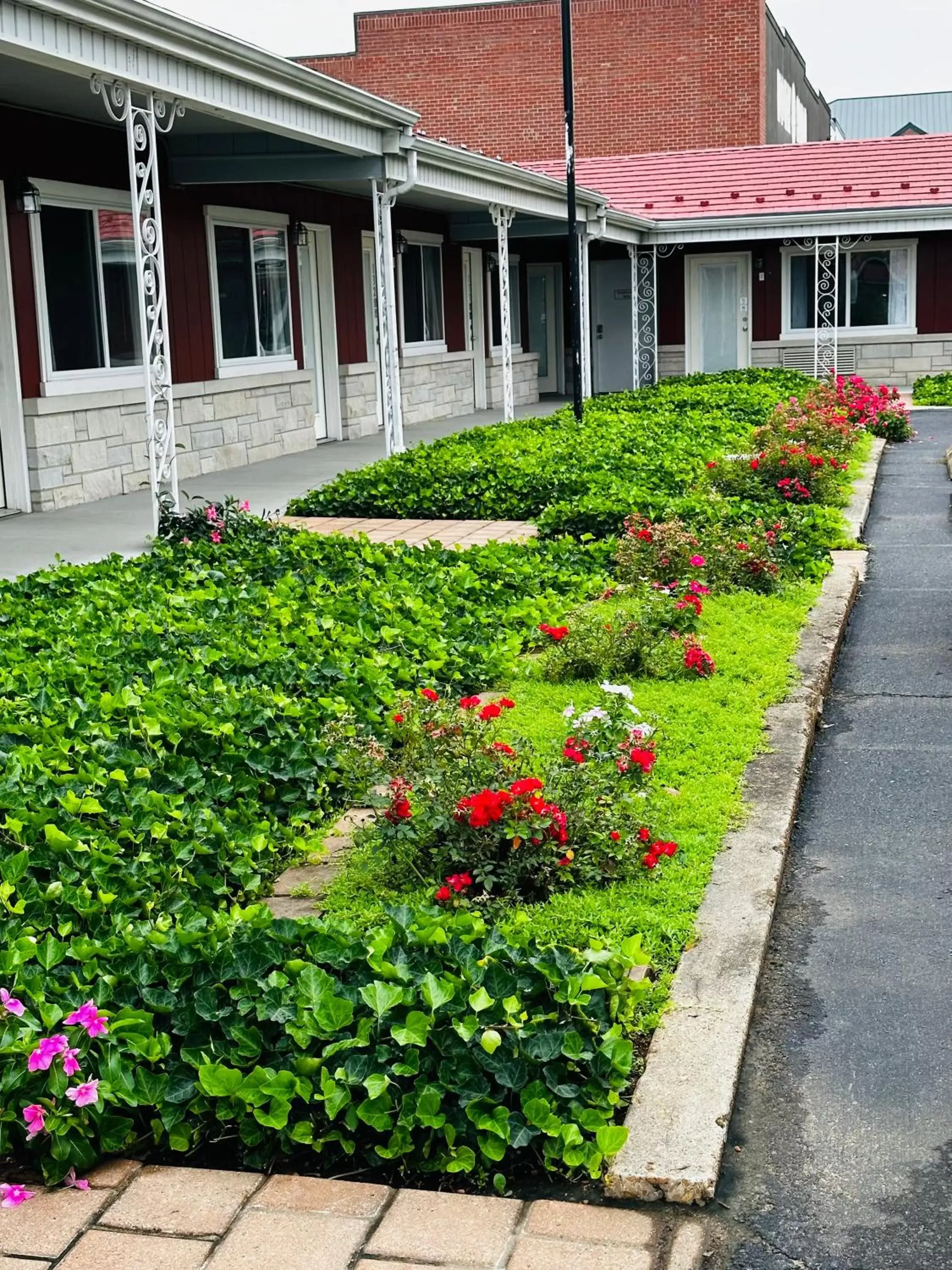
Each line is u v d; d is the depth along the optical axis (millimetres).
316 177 13906
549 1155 3250
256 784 5305
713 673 6945
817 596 8961
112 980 3584
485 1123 3234
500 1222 3043
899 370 25781
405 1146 3252
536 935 4219
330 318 18891
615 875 4613
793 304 26281
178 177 14227
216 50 9938
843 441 15547
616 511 10703
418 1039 3316
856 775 6012
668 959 4117
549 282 27578
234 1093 3316
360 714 6180
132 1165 3307
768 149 27469
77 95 11383
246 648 6969
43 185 12344
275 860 4930
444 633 7664
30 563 9789
